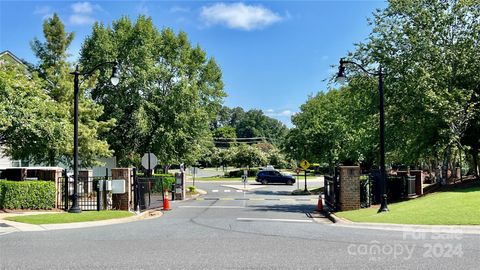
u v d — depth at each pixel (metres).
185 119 40.78
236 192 44.06
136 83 38.91
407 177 25.02
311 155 44.78
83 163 31.12
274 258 9.48
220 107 50.22
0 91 20.58
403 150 25.95
